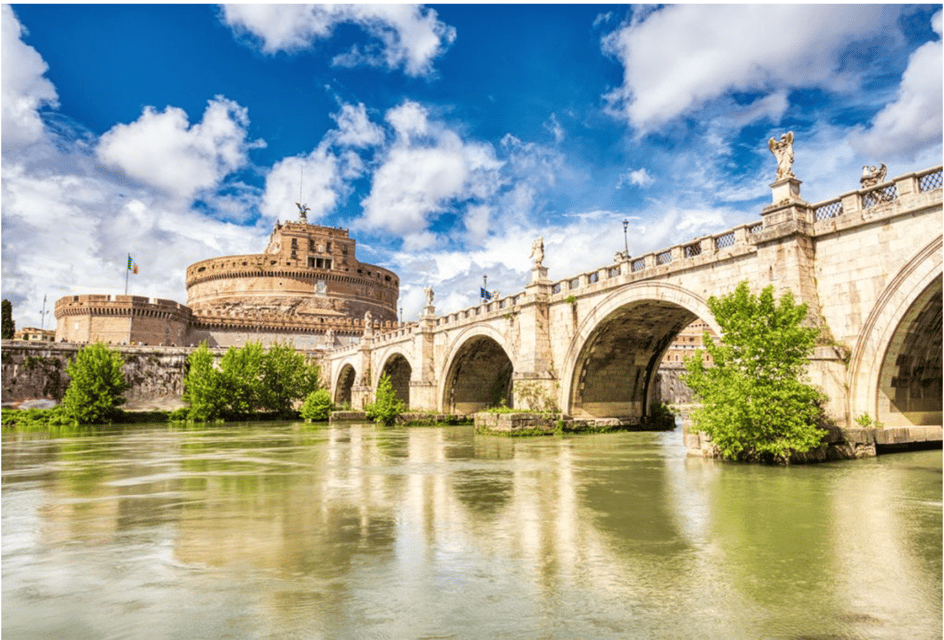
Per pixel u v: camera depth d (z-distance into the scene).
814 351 21.05
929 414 22.97
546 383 38.75
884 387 21.55
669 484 17.31
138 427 57.16
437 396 55.00
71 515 14.30
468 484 18.12
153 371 77.56
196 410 67.81
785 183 22.88
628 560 9.96
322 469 22.44
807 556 10.07
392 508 14.52
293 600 8.30
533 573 9.35
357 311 116.81
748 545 10.78
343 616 7.71
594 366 38.62
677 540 11.18
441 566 9.76
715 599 8.15
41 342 72.00
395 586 8.81
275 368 75.62
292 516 13.75
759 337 20.42
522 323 40.72
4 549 11.22
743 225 25.62
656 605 7.96
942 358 22.28
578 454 26.20
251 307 106.88
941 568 9.39
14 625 7.61
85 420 62.47
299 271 111.00
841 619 7.44
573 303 37.41
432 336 56.31
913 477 17.72
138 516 14.09
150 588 8.90
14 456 28.97
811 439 19.47
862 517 12.80
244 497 16.42
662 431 40.78
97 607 8.18
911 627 7.20
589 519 13.01
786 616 7.55
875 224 20.72
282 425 59.09
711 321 27.08
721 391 21.08
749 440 20.84
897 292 20.00
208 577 9.36
